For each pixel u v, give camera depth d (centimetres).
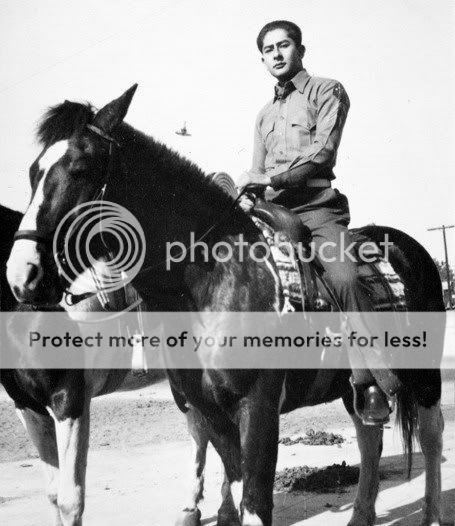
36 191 336
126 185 355
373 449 491
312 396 420
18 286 329
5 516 535
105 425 920
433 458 482
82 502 417
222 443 376
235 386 354
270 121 442
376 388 423
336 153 423
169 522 519
